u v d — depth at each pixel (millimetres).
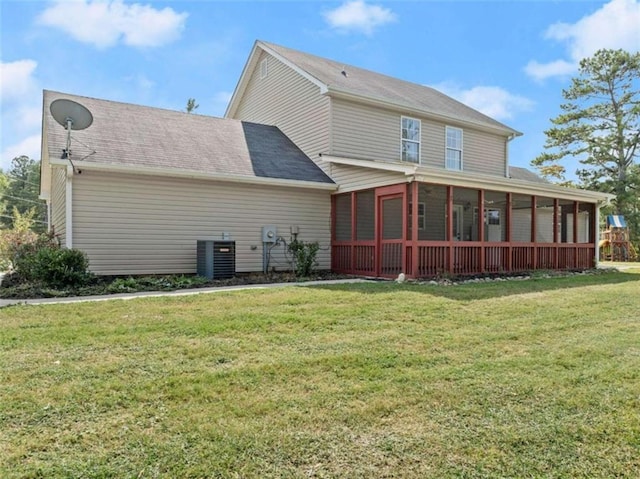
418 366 3799
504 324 5332
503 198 15102
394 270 10688
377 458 2338
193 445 2420
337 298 6770
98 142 10281
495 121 17234
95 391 3104
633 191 25750
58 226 11844
